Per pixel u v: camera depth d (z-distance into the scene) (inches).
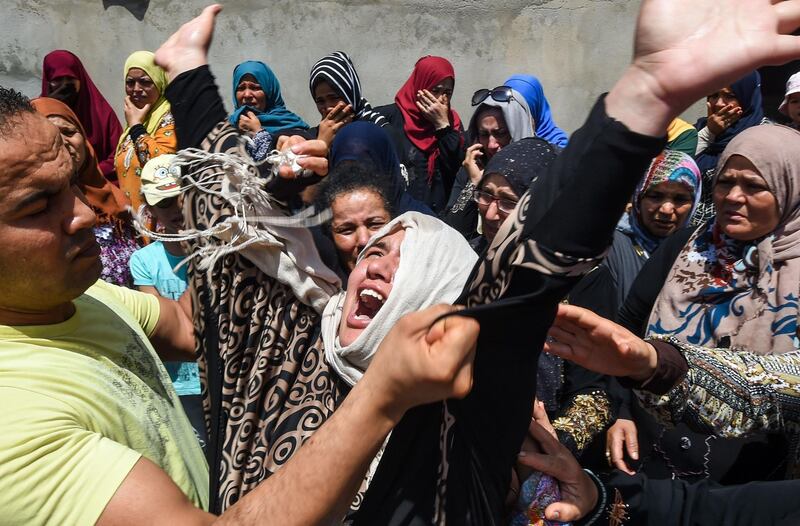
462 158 157.8
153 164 92.0
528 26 212.5
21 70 213.8
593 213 31.5
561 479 46.5
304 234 52.4
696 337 74.2
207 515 38.3
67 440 38.8
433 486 40.1
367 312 51.4
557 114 215.9
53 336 45.0
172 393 51.9
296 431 48.9
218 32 211.5
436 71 160.6
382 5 211.6
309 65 213.8
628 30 211.2
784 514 48.4
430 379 31.1
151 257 107.1
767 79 199.6
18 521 37.0
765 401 55.1
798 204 70.7
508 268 33.8
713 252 75.8
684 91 28.7
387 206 76.9
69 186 42.6
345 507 34.9
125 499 37.3
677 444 69.2
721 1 28.5
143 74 152.6
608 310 80.7
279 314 50.8
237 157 48.6
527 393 39.0
